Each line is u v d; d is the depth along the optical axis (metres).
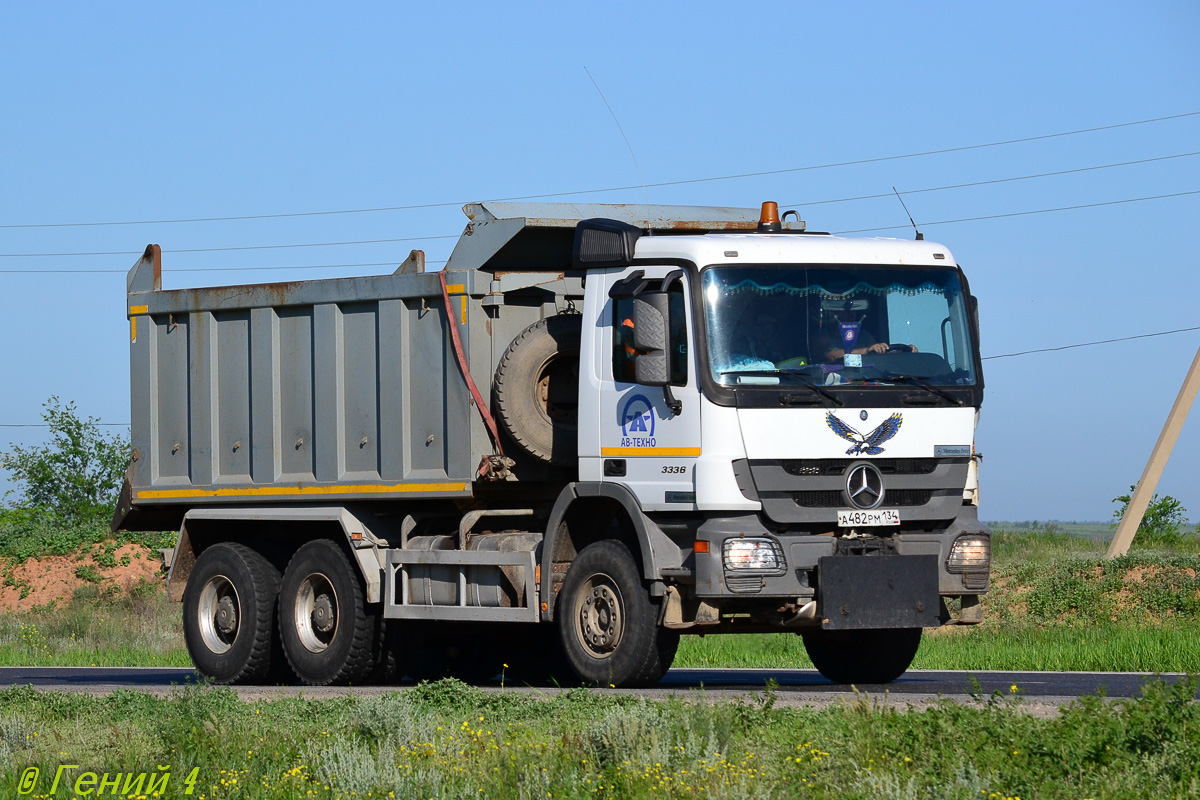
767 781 12.38
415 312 24.58
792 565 19.80
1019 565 47.84
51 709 21.09
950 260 21.52
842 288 20.67
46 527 69.50
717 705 15.51
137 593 60.97
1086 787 12.05
